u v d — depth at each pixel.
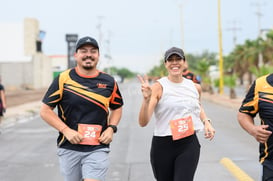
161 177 6.25
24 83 67.44
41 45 76.44
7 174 10.17
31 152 13.27
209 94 52.69
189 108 6.04
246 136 15.80
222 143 14.10
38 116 27.53
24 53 73.19
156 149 6.17
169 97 6.01
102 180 5.68
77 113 5.64
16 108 33.50
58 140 5.79
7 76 67.56
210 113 26.66
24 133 18.33
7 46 73.06
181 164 5.99
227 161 10.82
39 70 68.88
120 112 6.01
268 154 4.76
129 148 13.40
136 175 9.73
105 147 5.73
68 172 5.71
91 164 5.59
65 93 5.65
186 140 6.04
